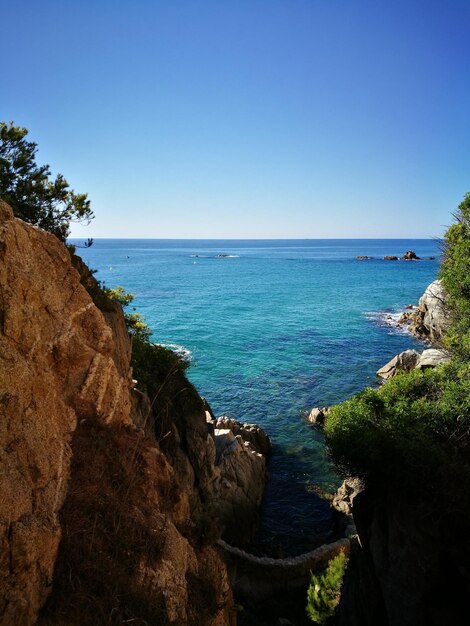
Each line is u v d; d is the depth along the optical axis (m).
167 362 19.11
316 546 22.08
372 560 14.54
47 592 5.03
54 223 15.91
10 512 4.73
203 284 122.88
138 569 6.26
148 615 5.88
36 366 6.02
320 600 16.80
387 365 44.56
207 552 8.89
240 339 58.84
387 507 14.36
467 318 22.11
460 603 11.54
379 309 82.50
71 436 7.18
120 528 6.46
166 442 15.94
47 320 7.65
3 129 14.36
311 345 56.03
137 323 23.19
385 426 16.19
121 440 8.34
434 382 19.19
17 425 5.29
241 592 17.70
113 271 161.50
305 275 149.75
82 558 5.66
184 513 9.05
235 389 40.84
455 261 23.77
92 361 8.30
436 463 12.95
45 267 7.81
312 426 33.91
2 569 4.49
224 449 24.42
